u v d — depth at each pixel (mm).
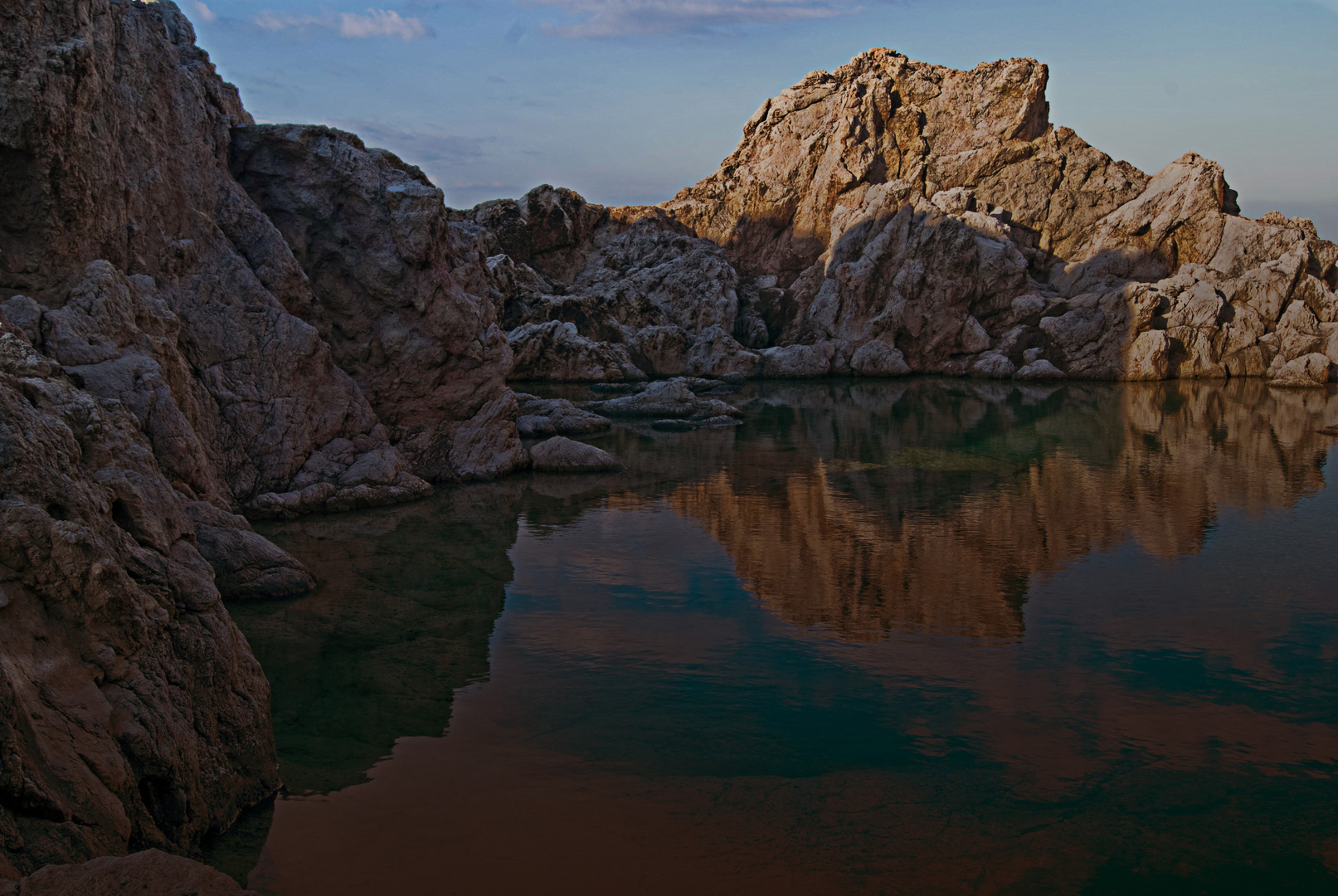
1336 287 56156
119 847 6777
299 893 7562
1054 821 8844
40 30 15500
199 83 21109
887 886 7793
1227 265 56906
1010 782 9578
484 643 13297
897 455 29406
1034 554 17859
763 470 26797
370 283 23297
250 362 20094
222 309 19906
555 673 12266
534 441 31766
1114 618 14336
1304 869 8133
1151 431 33844
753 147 72000
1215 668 12500
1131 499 22562
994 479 25344
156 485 9625
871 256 60031
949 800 9211
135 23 19094
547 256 67375
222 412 19609
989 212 63938
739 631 13812
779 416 39375
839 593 15562
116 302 15445
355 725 10734
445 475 24453
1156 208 59438
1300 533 19266
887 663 12625
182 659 8406
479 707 11250
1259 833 8688
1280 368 50156
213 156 21250
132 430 9992
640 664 12586
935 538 19094
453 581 16141
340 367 23484
